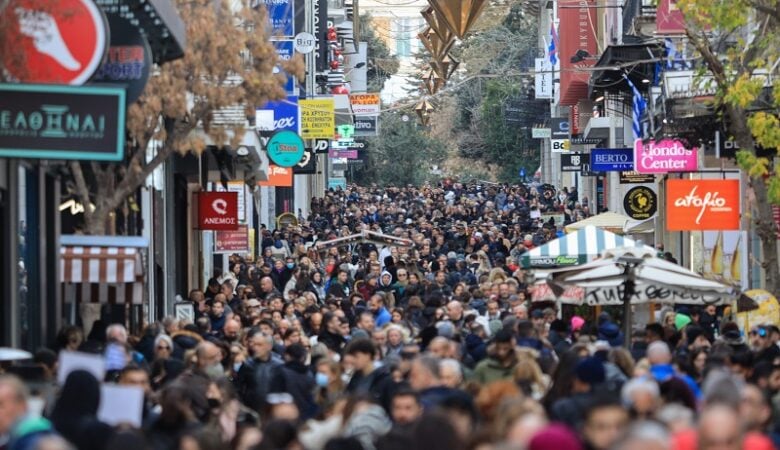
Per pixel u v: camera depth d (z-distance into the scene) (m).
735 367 32.00
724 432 16.47
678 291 40.75
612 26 114.00
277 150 76.19
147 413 25.91
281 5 81.75
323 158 197.12
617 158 81.19
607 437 18.81
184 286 70.88
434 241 104.00
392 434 18.22
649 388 22.27
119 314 48.97
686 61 59.09
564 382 25.59
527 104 193.38
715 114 50.03
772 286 45.66
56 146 27.03
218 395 26.70
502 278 57.91
